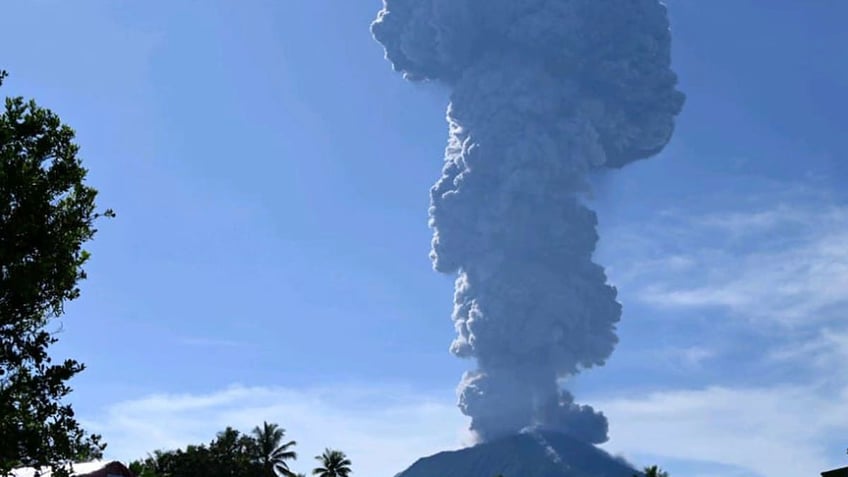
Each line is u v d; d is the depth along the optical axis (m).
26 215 31.48
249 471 104.12
